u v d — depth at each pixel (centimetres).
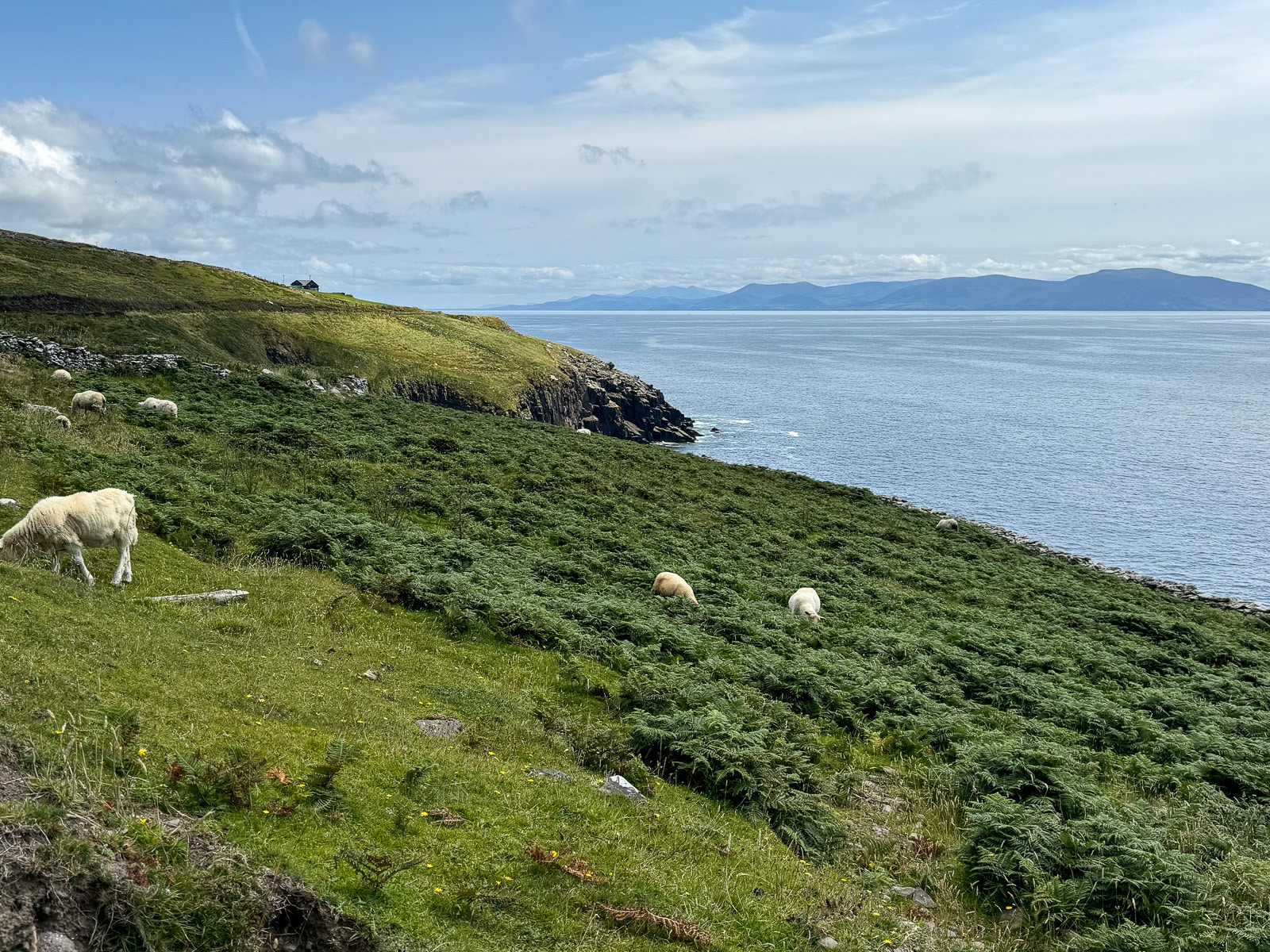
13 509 1978
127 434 3275
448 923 801
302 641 1573
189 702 1094
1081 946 989
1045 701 2006
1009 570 4094
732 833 1161
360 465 3622
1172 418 13425
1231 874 1120
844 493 5591
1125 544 6606
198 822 807
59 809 728
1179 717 2058
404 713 1316
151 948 673
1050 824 1201
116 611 1412
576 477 4225
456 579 2077
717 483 5009
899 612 2894
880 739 1672
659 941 865
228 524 2312
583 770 1273
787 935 929
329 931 747
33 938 633
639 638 1997
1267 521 7306
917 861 1212
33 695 954
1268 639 3612
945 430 11944
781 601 2767
